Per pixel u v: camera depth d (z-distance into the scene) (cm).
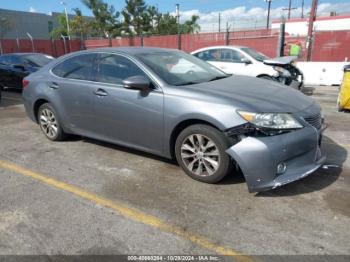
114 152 498
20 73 1077
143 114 414
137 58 434
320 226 302
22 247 282
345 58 1510
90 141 554
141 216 324
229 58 1011
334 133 589
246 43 1861
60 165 455
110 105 447
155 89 405
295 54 1688
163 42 2291
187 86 401
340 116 722
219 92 381
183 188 378
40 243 286
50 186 392
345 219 312
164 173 419
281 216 318
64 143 548
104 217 323
